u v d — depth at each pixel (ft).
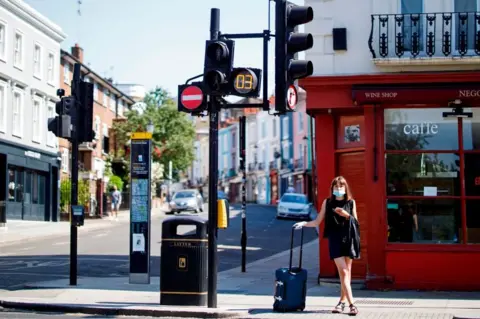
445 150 44.70
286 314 35.24
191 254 37.40
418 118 45.06
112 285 46.16
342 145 47.37
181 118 200.34
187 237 37.52
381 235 44.27
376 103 44.27
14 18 119.44
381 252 44.19
